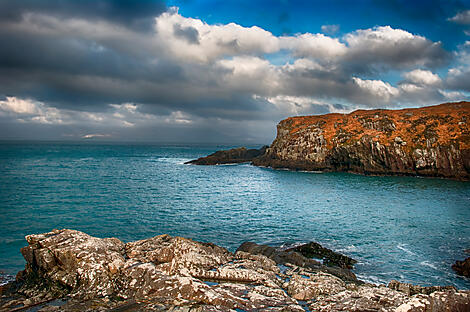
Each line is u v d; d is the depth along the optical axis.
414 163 89.94
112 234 31.06
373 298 11.01
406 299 10.20
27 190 55.28
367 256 26.70
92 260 13.22
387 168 93.44
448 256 26.86
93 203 45.62
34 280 13.83
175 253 16.58
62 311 10.45
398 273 23.14
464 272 23.03
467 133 88.88
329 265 24.05
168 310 9.67
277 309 10.22
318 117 138.25
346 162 101.44
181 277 12.00
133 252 16.16
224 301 10.49
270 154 127.38
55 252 13.58
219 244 29.03
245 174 94.75
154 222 35.88
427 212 44.44
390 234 33.22
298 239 31.11
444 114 105.88
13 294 12.94
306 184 74.94
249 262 18.00
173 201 49.31
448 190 65.94
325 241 30.70
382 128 106.25
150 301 10.61
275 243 29.58
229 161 132.50
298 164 108.19
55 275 13.00
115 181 70.81
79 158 143.62
